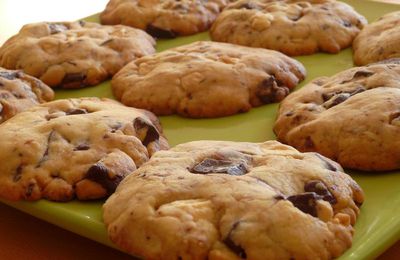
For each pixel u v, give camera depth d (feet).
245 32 1.23
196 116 1.03
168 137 0.99
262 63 1.09
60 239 0.82
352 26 1.24
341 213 0.73
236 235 0.68
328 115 0.92
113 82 1.12
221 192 0.72
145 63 1.13
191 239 0.68
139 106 1.05
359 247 0.71
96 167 0.83
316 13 1.24
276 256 0.68
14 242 0.82
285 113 0.97
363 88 0.97
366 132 0.87
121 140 0.88
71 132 0.89
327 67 1.16
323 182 0.75
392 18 1.22
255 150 0.83
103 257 0.79
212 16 1.33
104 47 1.18
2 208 0.89
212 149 0.82
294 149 0.85
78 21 1.31
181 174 0.76
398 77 0.97
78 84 1.13
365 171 0.87
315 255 0.68
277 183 0.74
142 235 0.71
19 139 0.87
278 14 1.25
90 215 0.79
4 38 1.49
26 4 1.72
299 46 1.20
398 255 0.77
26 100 1.05
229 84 1.04
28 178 0.83
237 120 1.03
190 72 1.06
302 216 0.70
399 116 0.88
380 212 0.78
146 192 0.74
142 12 1.31
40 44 1.17
